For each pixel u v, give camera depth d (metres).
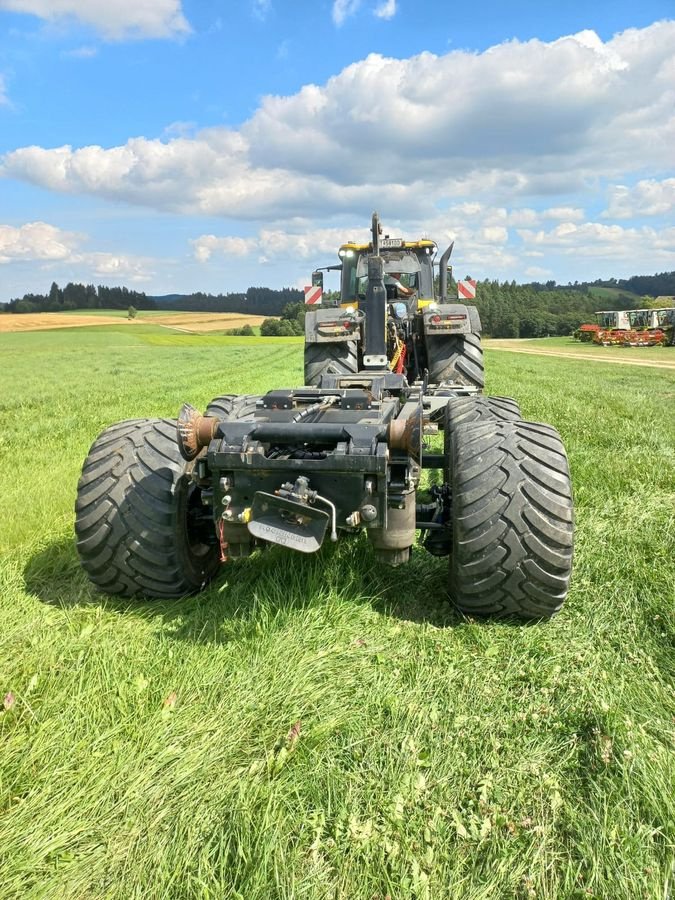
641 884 1.56
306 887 1.57
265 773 1.96
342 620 2.90
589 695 2.31
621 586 3.17
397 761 2.00
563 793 1.88
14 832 1.75
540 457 2.77
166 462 3.07
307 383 6.54
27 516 4.45
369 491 2.62
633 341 43.41
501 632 2.81
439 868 1.64
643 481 5.12
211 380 16.59
